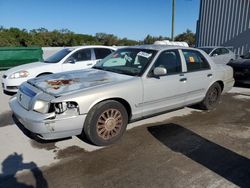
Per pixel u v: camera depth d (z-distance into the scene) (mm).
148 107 4324
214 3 16641
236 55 13906
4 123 4797
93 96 3568
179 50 4918
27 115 3457
